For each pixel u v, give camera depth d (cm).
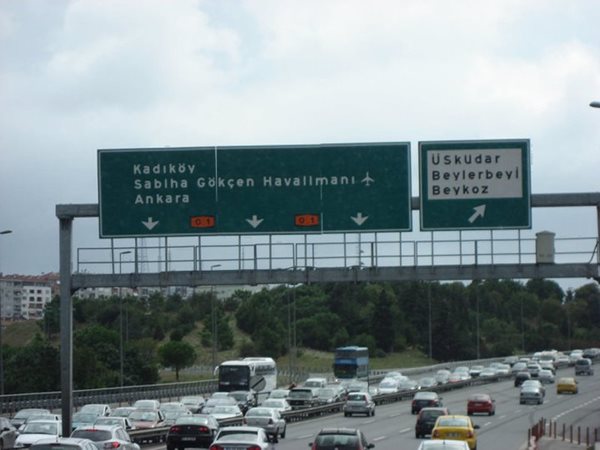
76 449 2964
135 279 4700
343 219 4434
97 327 12925
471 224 4381
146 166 4509
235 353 17875
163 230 4484
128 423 5853
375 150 4450
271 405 7950
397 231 4419
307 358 18425
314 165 4462
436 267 4588
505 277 4588
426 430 6297
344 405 9306
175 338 16788
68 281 4759
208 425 5128
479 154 4403
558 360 19025
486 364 19188
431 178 4406
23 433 5206
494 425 7562
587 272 4572
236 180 4478
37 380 10444
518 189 4397
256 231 4456
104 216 4516
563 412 9150
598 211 4566
